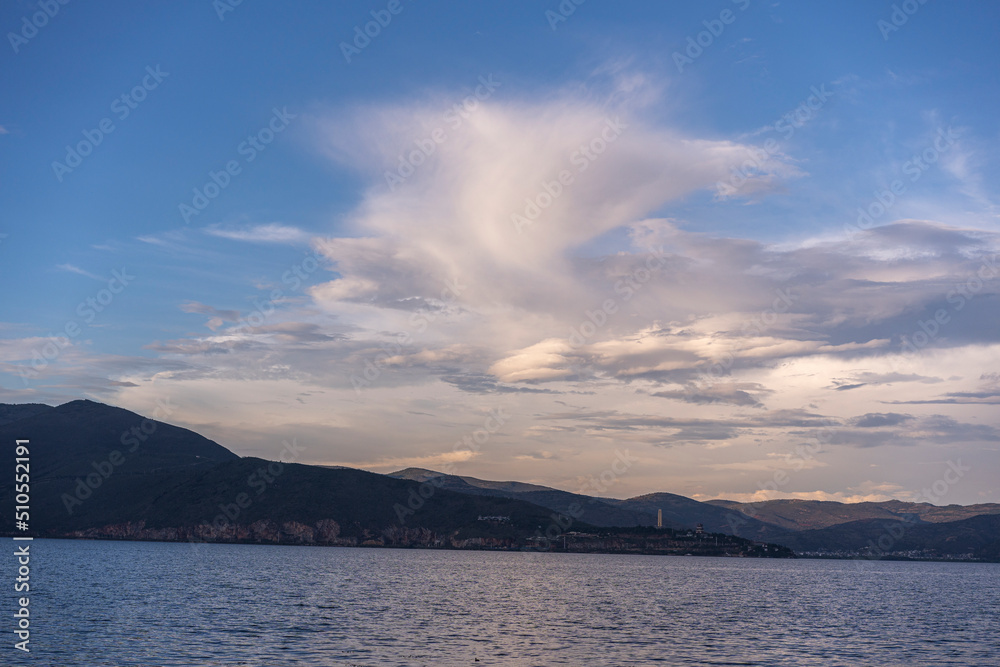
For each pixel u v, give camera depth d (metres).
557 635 67.62
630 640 65.44
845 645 66.12
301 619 74.50
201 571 158.50
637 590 140.88
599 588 143.00
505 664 51.75
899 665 55.97
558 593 124.94
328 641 59.47
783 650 61.53
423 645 58.97
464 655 54.84
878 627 82.81
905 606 116.94
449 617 80.62
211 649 54.34
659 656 56.94
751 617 90.69
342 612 82.69
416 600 102.12
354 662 50.75
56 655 51.00
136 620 70.19
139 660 49.72
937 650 64.50
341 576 156.12
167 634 61.38
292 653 53.44
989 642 71.44
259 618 74.44
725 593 139.62
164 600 91.12
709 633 72.25
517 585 144.00
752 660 56.19
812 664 55.19
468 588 130.88
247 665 48.66
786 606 110.56
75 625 65.62
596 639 65.50
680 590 144.88
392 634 64.88
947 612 107.19
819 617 93.44
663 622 81.88
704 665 53.62
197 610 80.56
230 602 91.12
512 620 79.56
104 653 51.97
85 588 105.81
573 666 51.91
